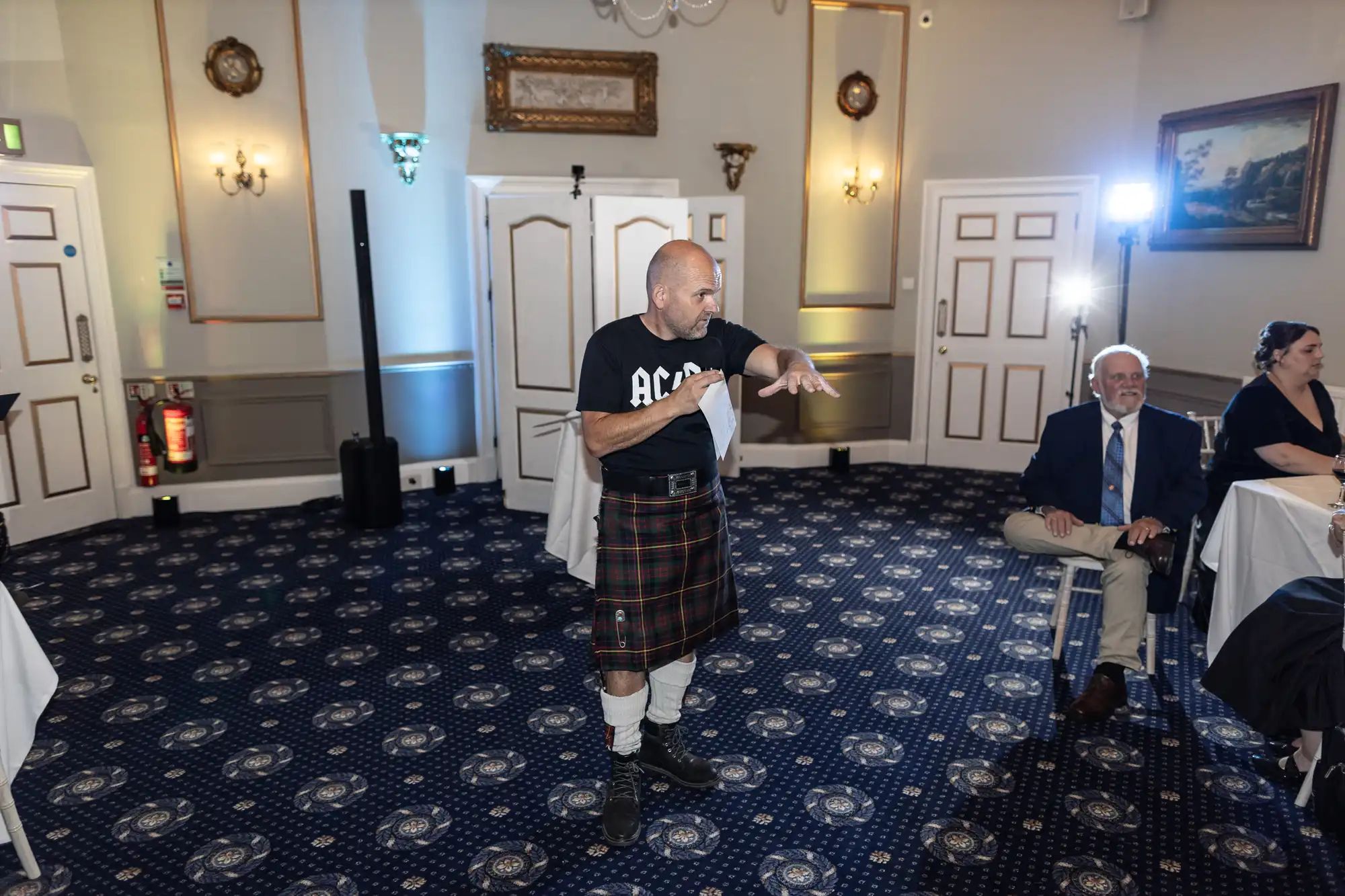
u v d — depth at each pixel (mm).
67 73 4668
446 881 2125
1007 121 5883
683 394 1893
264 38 5000
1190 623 3557
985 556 4469
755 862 2184
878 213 6160
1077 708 2840
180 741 2775
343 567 4340
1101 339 5891
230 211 5082
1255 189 4754
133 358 5055
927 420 6402
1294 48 4535
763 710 2939
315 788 2520
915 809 2387
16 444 4617
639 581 2143
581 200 4648
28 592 4020
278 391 5348
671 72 5715
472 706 2990
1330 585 2207
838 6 5828
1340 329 4355
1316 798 2207
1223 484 3262
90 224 4820
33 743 2600
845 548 4586
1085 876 2115
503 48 5383
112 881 2131
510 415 5203
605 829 2262
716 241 5840
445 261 5609
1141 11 5398
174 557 4477
